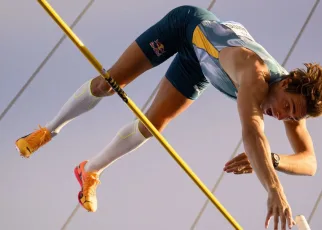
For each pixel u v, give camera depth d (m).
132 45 4.75
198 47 4.62
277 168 4.44
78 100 4.87
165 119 4.99
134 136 5.05
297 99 4.09
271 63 4.25
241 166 4.36
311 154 4.64
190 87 4.89
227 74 4.36
